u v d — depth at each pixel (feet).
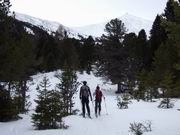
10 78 73.10
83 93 64.75
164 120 60.23
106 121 60.95
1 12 59.72
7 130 51.75
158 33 189.47
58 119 52.70
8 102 62.69
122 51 178.29
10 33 66.13
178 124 55.21
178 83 59.57
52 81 197.57
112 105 98.58
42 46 264.72
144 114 69.62
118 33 183.73
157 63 126.93
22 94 92.12
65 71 79.10
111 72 176.76
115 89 193.57
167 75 97.50
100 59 182.80
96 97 67.62
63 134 47.29
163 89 102.01
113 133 48.93
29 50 106.22
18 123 58.85
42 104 52.31
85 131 50.37
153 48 190.39
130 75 172.96
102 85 205.16
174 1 43.34
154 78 122.62
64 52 259.39
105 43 183.52
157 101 108.37
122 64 174.91
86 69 268.82
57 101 53.06
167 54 121.80
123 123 58.08
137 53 186.19
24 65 92.07
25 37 108.27
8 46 60.75
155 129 50.62
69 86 78.13
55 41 298.97
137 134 46.24
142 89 120.88
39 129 51.88
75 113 75.25
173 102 96.32
